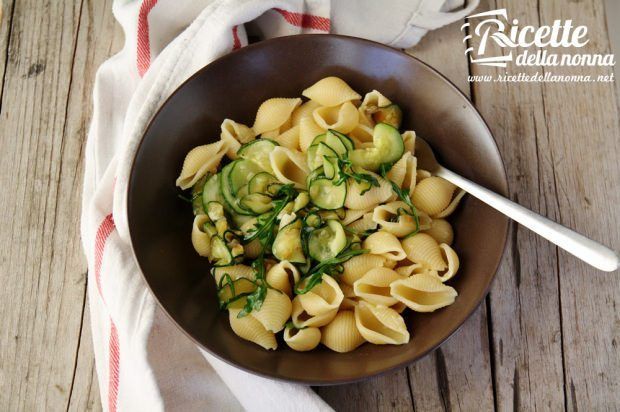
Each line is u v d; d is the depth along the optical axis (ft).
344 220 1.61
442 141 1.69
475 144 1.63
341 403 1.67
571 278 1.74
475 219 1.61
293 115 1.74
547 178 1.83
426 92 1.68
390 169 1.61
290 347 1.56
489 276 1.51
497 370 1.69
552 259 1.75
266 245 1.59
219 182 1.64
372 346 1.54
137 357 1.63
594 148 1.85
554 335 1.71
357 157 1.60
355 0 1.89
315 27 1.88
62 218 1.87
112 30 2.01
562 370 1.69
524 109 1.88
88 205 1.80
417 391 1.68
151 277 1.54
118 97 1.90
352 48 1.70
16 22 2.01
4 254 1.84
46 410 1.73
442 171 1.65
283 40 1.69
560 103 1.88
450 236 1.62
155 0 1.82
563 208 1.80
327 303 1.51
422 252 1.55
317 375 1.48
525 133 1.86
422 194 1.61
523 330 1.71
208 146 1.68
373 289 1.58
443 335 1.47
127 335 1.65
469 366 1.69
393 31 1.92
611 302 1.73
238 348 1.53
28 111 1.95
